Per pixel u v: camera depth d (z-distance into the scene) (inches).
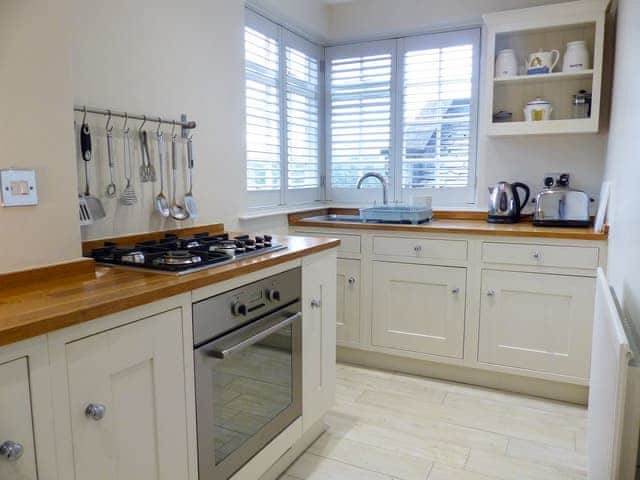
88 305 43.9
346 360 126.1
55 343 41.2
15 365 38.4
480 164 128.5
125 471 48.8
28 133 54.5
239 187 107.0
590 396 75.8
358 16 137.7
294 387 78.0
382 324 118.5
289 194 132.4
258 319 67.8
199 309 56.9
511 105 122.6
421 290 113.4
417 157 137.5
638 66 67.2
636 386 46.5
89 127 73.2
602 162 116.1
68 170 58.9
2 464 37.9
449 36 130.4
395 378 115.8
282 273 72.8
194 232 93.0
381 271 117.0
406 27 132.0
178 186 90.3
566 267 99.8
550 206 110.3
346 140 146.0
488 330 108.0
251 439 67.9
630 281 65.4
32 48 54.6
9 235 53.2
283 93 126.7
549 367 103.5
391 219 119.6
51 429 41.3
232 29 102.6
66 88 58.4
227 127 102.2
